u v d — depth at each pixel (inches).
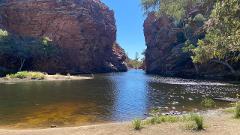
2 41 3422.7
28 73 2696.9
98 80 2655.0
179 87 1923.0
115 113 954.7
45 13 4456.2
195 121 616.7
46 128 727.7
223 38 586.9
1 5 4325.8
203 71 3250.5
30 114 926.4
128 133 577.6
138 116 904.9
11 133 628.4
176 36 4158.5
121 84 2187.5
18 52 3491.6
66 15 4493.1
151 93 1551.4
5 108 1032.8
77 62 4512.8
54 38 4431.6
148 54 5032.0
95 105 1119.0
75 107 1067.9
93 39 4773.6
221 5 466.0
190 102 1189.1
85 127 669.3
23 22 4431.6
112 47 5521.7
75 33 4525.1
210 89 1760.6
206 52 738.8
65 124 789.2
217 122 646.5
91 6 5103.3
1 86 1909.4
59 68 4104.3
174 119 682.8
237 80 2709.2
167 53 4232.3
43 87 1863.9
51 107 1062.4
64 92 1573.6
